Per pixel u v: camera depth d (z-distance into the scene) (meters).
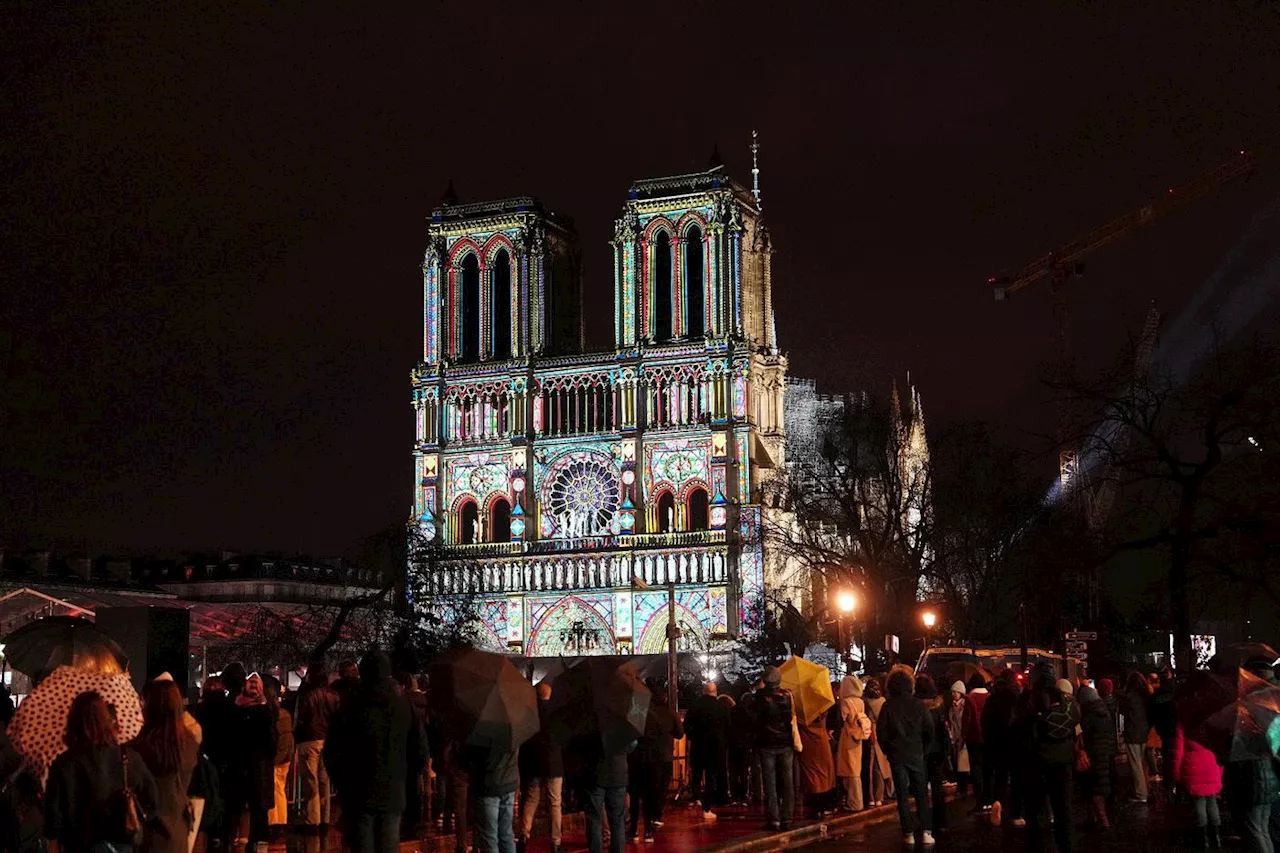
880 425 133.75
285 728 40.50
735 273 193.50
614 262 198.12
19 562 176.88
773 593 170.62
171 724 24.14
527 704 31.06
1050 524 106.19
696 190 195.25
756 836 42.50
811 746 47.91
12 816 23.20
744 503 187.38
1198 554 79.81
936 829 43.62
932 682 42.81
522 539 196.38
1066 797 36.25
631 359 195.12
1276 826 34.22
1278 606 81.50
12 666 28.95
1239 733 32.19
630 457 193.25
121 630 39.16
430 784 46.62
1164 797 55.84
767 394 197.88
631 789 41.78
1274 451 78.56
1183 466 79.81
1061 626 101.81
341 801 28.09
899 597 126.62
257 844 35.28
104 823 21.30
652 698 42.91
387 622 139.00
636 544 190.75
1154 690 55.25
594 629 191.38
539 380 199.88
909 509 131.62
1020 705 37.84
